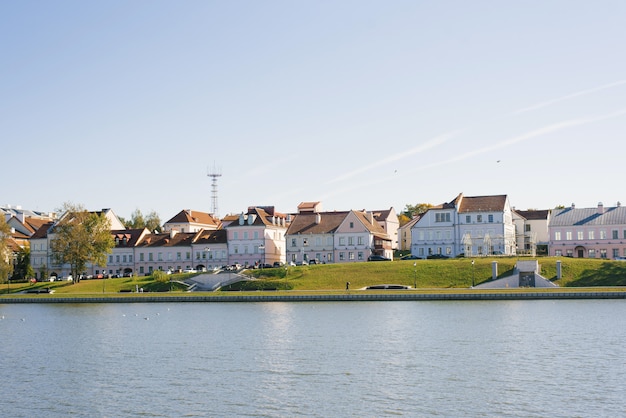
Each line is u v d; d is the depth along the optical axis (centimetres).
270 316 10750
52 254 19375
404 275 14588
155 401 5262
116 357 7206
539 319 9412
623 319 9212
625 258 16700
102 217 18025
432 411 4862
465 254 16888
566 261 14438
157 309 12631
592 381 5597
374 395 5312
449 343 7581
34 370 6544
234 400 5241
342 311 11219
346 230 18775
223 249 19675
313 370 6266
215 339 8319
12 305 14375
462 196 18500
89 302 14612
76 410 5069
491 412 4803
